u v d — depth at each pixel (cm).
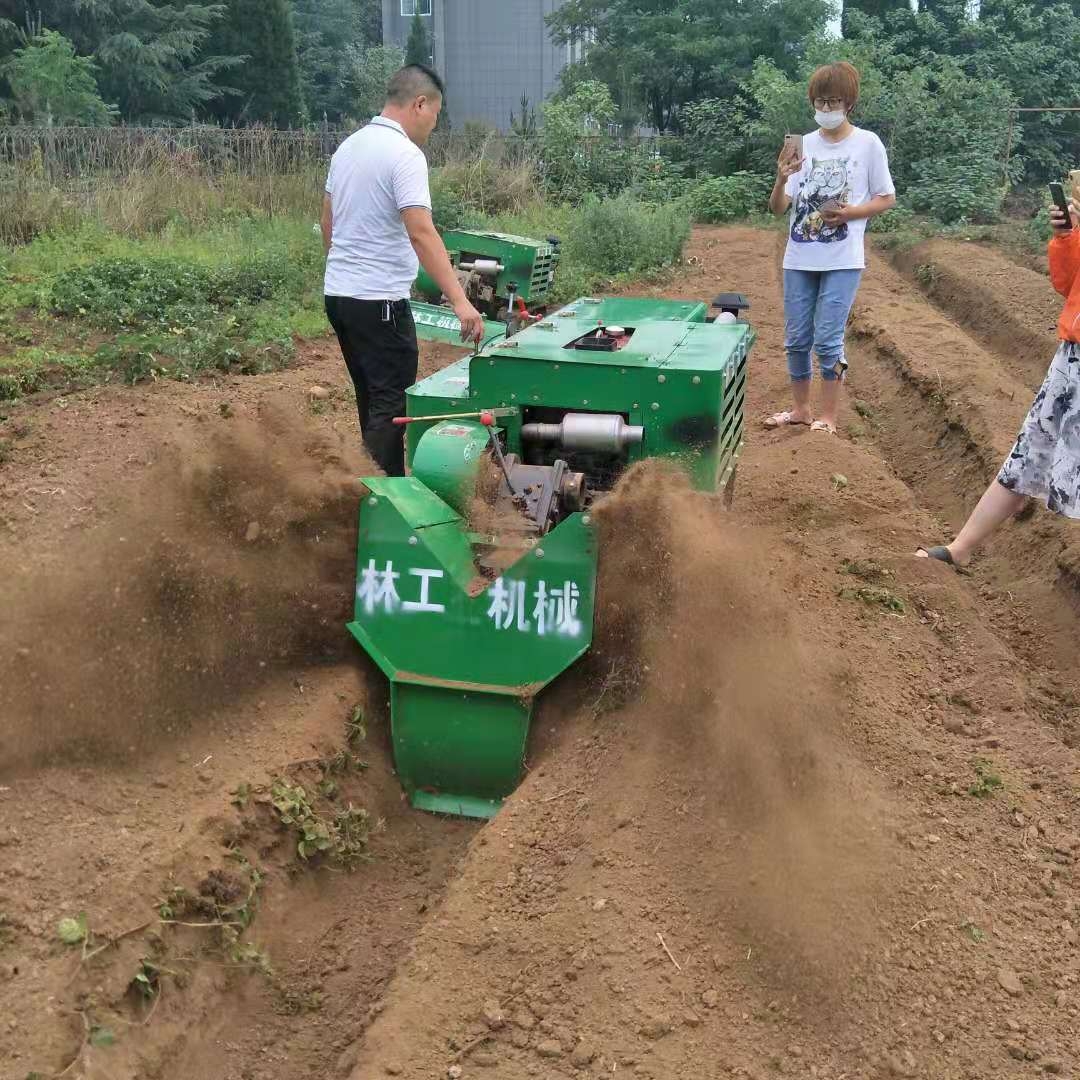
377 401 618
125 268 1235
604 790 429
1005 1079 326
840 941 365
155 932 352
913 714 502
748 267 1672
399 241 594
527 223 1930
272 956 388
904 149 2330
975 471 817
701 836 404
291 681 480
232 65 3662
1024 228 2002
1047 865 410
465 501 485
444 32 4662
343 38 5169
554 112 2494
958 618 599
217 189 1794
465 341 565
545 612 449
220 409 862
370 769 464
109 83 3369
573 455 508
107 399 897
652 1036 333
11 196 1505
